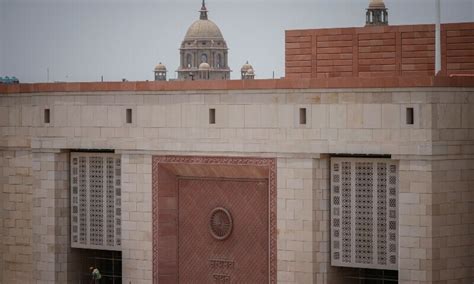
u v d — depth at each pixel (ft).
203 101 241.35
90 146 256.32
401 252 221.46
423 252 219.00
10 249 273.95
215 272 245.65
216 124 240.12
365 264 228.63
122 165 252.83
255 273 240.32
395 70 264.93
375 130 222.28
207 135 241.35
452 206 221.66
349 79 223.92
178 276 250.16
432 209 218.18
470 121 223.51
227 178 242.78
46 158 263.08
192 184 247.70
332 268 233.14
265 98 233.96
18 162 270.87
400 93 219.82
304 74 273.75
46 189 263.49
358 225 229.04
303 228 231.30
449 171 220.64
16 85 267.80
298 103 230.07
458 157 221.87
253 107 235.40
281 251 234.38
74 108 258.37
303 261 231.71
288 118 231.30
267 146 234.17
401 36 263.90
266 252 238.68
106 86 252.62
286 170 232.53
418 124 218.18
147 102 248.52
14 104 269.03
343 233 230.68
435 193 218.59
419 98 217.97
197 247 247.70
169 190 249.14
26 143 267.18
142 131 249.34
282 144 232.32
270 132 233.55
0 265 276.21
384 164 225.76
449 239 221.46
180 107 244.42
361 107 223.30
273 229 235.20
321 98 227.40
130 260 254.06
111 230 259.39
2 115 271.69
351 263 230.07
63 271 264.72
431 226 218.18
